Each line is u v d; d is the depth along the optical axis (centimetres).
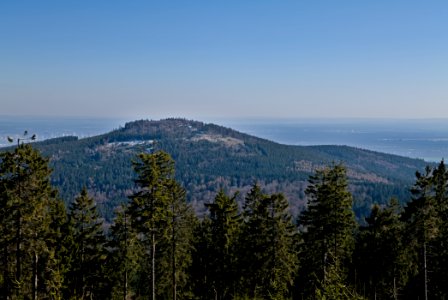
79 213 4972
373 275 5750
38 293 4241
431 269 5038
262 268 4753
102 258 5047
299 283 5356
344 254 4962
